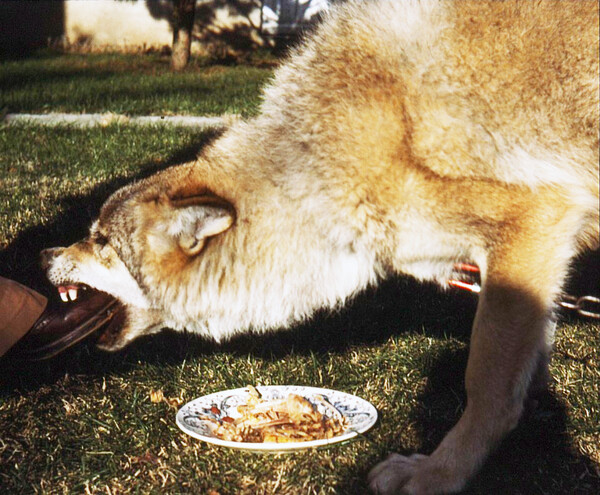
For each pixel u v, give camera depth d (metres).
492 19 1.20
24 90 4.82
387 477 1.17
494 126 1.17
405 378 1.44
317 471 1.20
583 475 1.20
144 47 8.54
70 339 1.34
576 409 1.34
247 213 1.26
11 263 1.82
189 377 1.46
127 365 1.49
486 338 1.18
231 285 1.28
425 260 1.26
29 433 1.29
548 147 1.17
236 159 1.28
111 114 3.72
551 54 1.18
